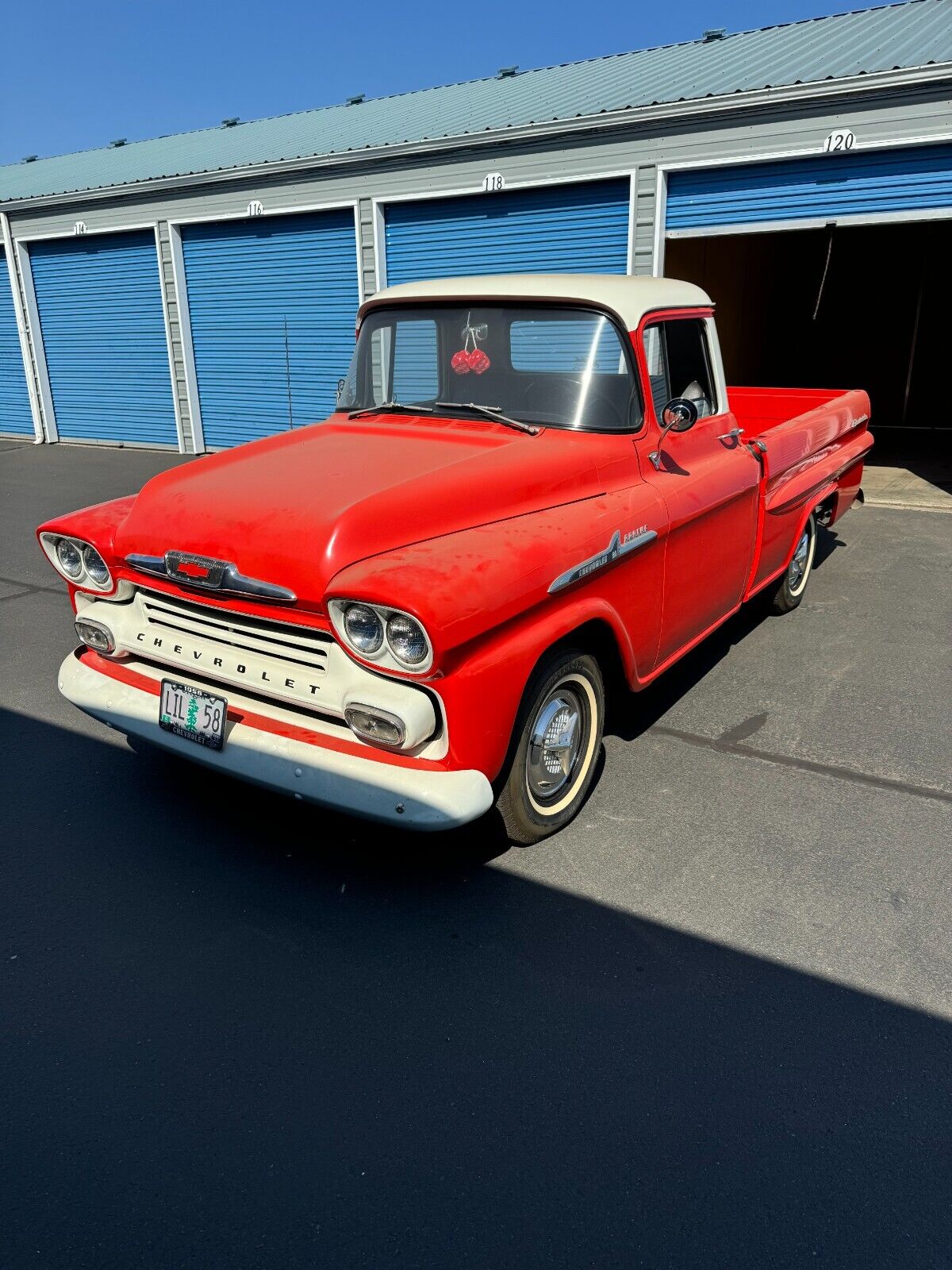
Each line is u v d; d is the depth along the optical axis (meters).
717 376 4.25
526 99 12.19
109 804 3.49
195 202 12.64
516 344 3.58
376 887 2.98
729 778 3.67
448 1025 2.41
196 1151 2.04
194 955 2.67
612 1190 1.94
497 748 2.69
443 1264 1.78
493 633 2.60
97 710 3.18
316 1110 2.14
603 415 3.46
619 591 3.23
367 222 11.27
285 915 2.85
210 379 13.64
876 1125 2.10
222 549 2.76
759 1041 2.35
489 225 10.55
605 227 9.83
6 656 5.10
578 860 3.13
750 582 4.61
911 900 2.91
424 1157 2.02
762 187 8.84
